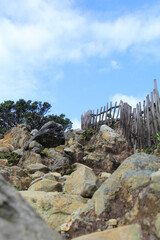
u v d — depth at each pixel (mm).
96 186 3789
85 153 10016
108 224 2281
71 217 2918
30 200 3246
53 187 4727
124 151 9328
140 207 2053
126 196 2414
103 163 8672
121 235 1817
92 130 12320
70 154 9930
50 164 9133
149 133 8125
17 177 6309
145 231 1772
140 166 2734
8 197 966
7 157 9859
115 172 2873
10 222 829
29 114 22312
